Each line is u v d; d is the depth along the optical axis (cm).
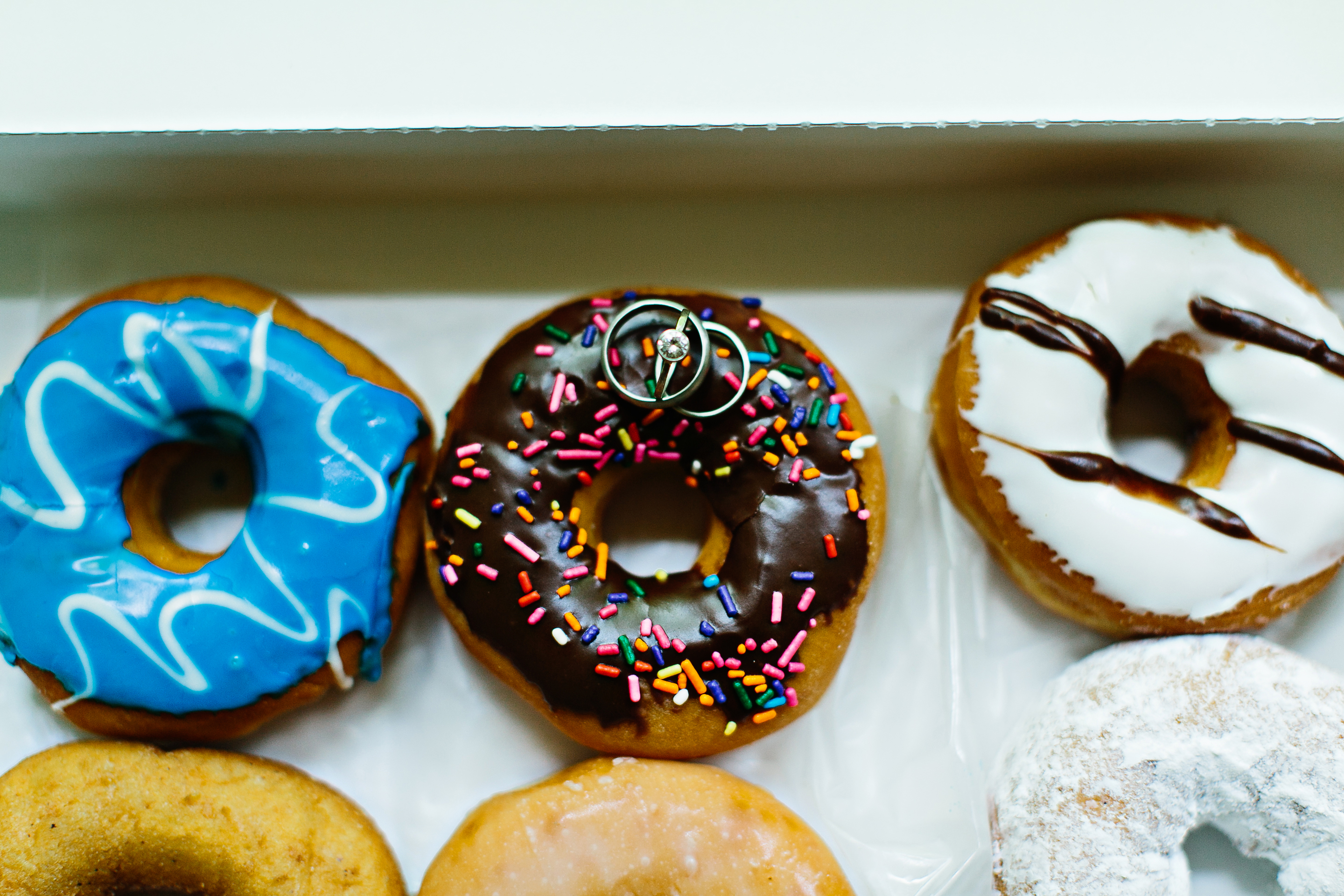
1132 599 31
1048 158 31
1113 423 33
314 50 30
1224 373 32
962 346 32
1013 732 32
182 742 32
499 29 30
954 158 31
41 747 33
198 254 34
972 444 31
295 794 31
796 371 31
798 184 33
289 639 30
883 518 31
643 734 31
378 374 32
